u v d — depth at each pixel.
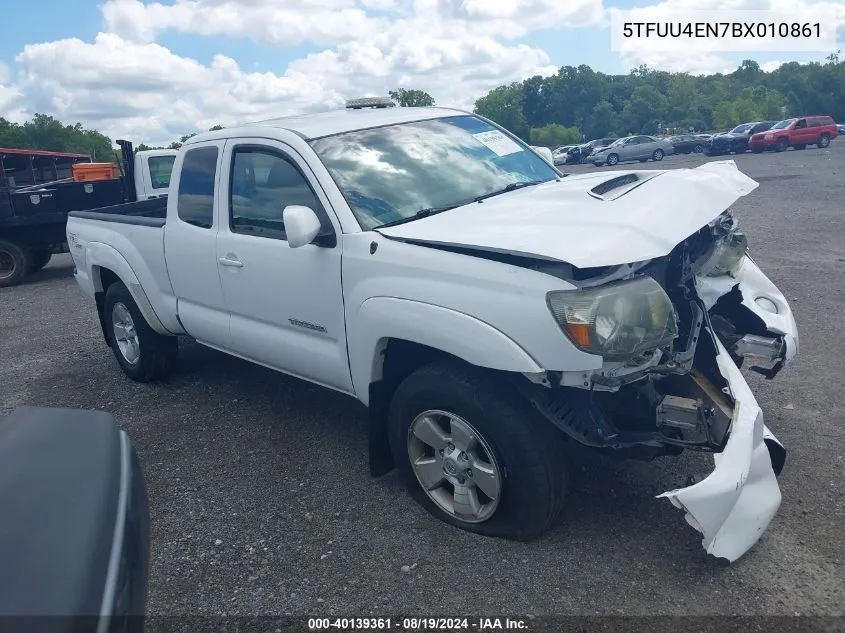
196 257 4.55
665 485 3.54
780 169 22.22
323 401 5.04
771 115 102.25
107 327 5.85
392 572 3.05
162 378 5.69
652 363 2.92
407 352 3.47
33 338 7.72
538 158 4.67
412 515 3.48
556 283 2.74
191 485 3.97
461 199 3.90
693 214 3.23
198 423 4.82
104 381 5.90
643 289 2.83
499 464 3.02
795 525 3.15
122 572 1.56
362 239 3.43
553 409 2.86
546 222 3.09
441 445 3.25
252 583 3.07
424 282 3.09
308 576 3.08
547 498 2.97
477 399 2.97
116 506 1.73
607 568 2.96
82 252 5.83
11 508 1.58
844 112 106.25
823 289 6.97
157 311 5.13
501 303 2.82
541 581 2.91
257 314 4.20
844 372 4.81
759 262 8.44
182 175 4.71
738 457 2.78
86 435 1.95
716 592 2.78
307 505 3.66
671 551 3.04
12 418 2.03
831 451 3.76
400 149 4.09
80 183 11.44
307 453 4.24
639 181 3.66
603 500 3.45
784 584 2.79
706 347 3.37
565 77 125.00
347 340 3.57
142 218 5.21
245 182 4.20
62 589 1.39
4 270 11.48
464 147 4.34
